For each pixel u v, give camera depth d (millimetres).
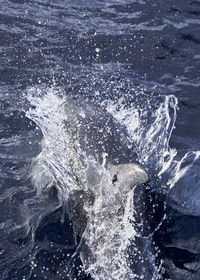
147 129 23281
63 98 23500
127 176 17469
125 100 25531
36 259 17375
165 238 17641
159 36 30609
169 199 19359
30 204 19688
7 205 19672
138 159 19641
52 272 16875
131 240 16531
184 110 25172
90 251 17094
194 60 28859
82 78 27109
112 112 24125
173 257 17016
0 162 21641
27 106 24703
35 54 28734
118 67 28188
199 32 31094
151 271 16047
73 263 17078
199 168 21062
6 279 16719
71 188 19359
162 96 26078
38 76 27078
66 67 27922
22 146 22578
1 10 32625
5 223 18891
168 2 33938
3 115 24172
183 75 27719
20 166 21469
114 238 16781
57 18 32094
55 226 18625
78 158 19578
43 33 30594
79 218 18547
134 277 15719
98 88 26391
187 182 20219
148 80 27297
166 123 24094
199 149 22625
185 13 32875
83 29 31094
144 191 18094
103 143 19531
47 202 19766
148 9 33156
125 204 17188
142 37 30516
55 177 20438
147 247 16656
